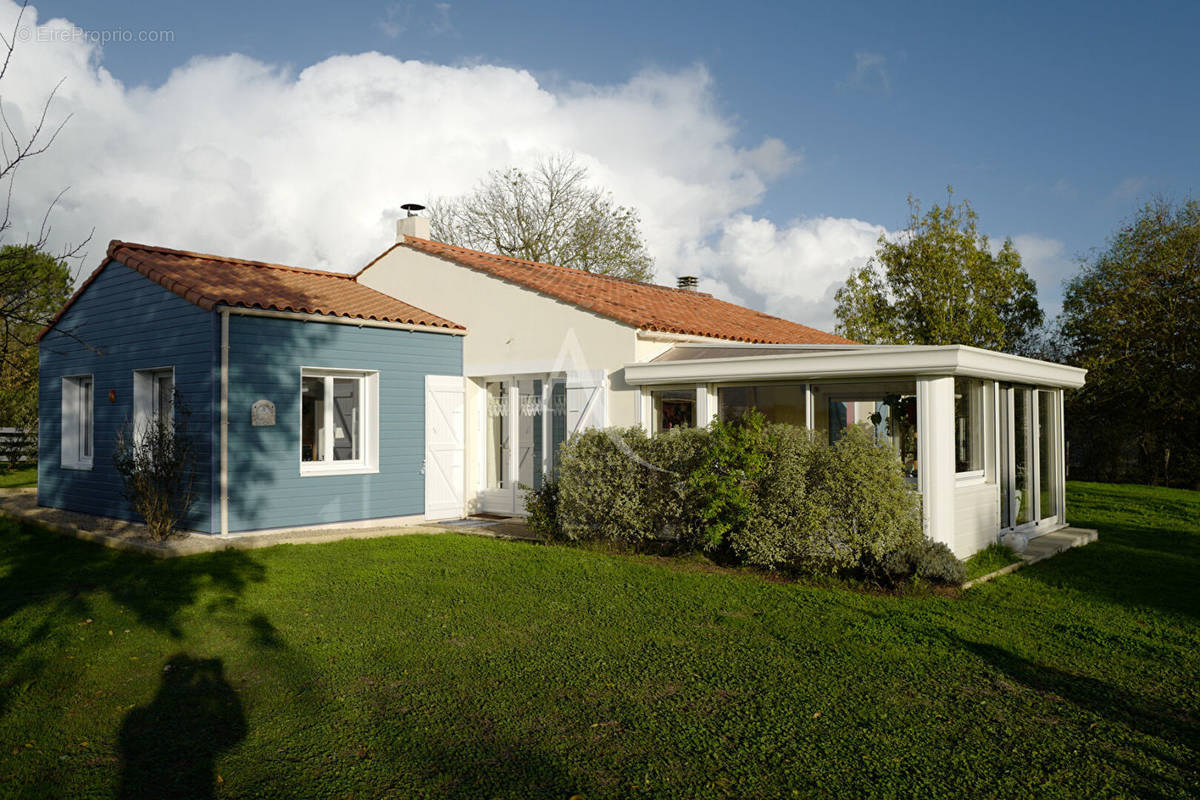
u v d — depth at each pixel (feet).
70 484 48.11
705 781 14.49
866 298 107.65
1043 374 42.39
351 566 32.65
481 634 23.53
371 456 44.39
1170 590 31.48
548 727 16.85
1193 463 86.63
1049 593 30.50
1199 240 87.86
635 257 117.39
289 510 40.37
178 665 20.44
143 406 43.01
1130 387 88.99
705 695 18.79
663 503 35.47
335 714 17.39
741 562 34.35
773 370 35.94
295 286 46.03
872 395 35.01
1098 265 98.63
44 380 50.98
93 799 13.44
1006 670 20.92
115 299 44.47
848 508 30.53
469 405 49.55
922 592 29.50
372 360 44.24
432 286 51.49
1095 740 16.53
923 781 14.53
